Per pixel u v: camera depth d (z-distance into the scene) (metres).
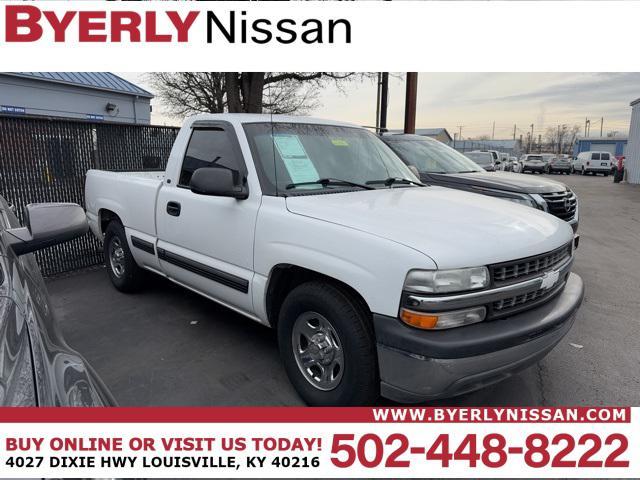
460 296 2.30
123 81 21.19
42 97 17.84
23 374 1.42
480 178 6.29
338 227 2.63
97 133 6.14
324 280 2.80
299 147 3.51
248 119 3.54
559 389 3.25
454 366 2.27
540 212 3.38
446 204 3.14
